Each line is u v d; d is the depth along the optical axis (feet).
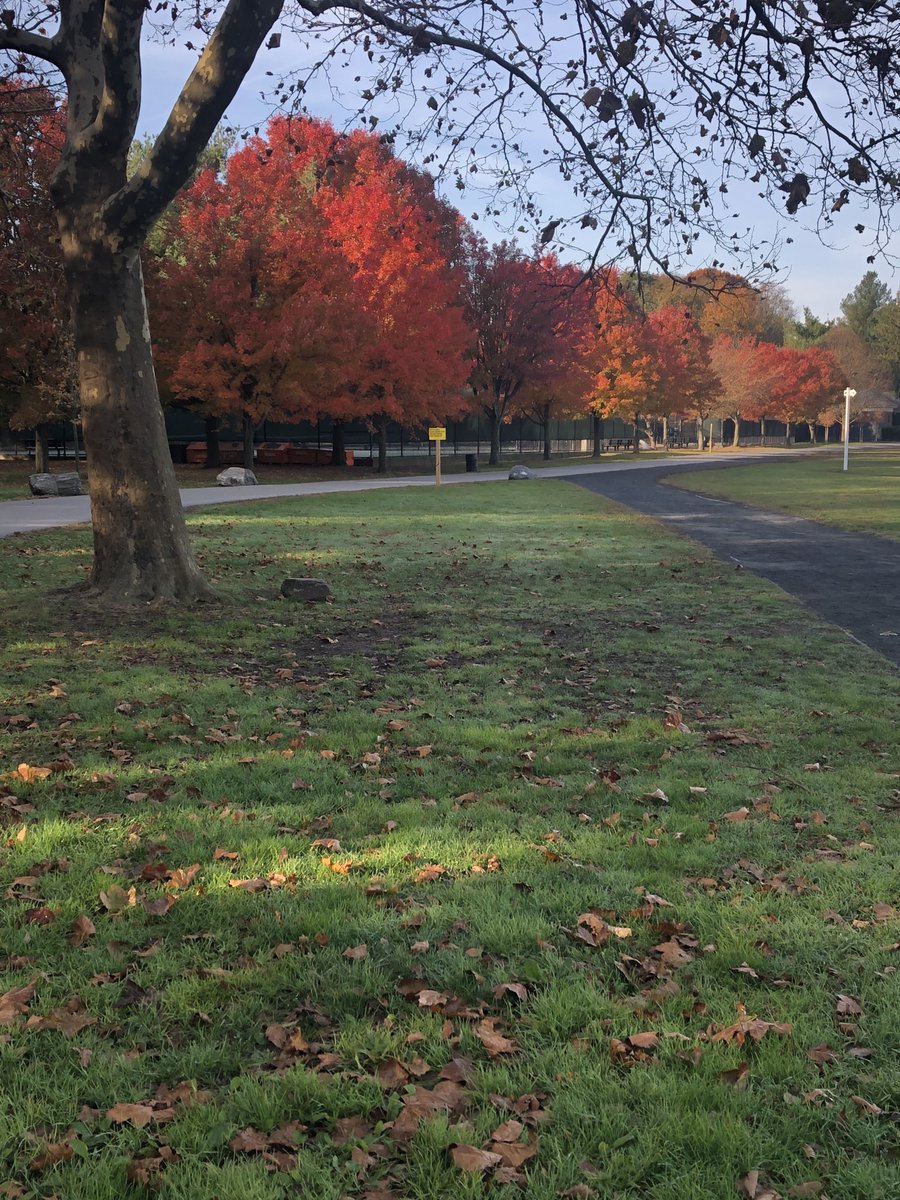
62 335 85.10
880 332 353.51
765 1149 7.98
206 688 23.34
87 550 46.98
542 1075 8.82
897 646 29.68
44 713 20.84
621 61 21.04
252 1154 7.90
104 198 29.81
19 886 12.76
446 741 19.86
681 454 233.96
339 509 77.00
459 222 142.92
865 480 121.90
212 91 26.37
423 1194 7.41
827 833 15.31
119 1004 10.05
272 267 103.60
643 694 24.09
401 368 116.26
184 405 125.80
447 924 11.78
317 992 10.26
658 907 12.41
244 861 13.67
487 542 56.65
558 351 153.89
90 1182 7.45
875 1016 9.98
